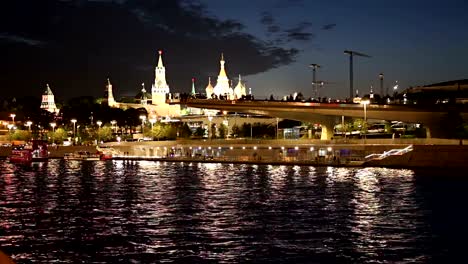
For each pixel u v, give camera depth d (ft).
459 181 283.38
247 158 476.95
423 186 261.24
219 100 503.20
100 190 267.59
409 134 568.82
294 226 162.81
